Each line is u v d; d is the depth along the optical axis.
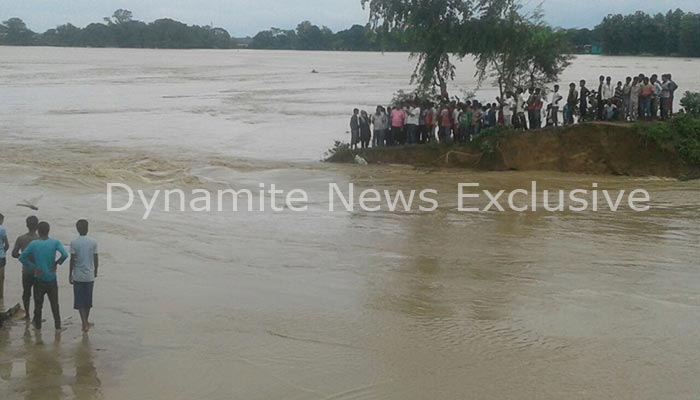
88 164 25.34
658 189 21.48
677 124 23.47
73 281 10.84
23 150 29.06
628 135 23.58
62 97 57.44
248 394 8.91
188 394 8.94
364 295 12.42
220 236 16.36
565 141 24.33
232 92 66.75
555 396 8.72
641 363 9.61
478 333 10.68
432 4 26.69
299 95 64.06
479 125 26.05
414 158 26.19
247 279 13.34
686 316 11.29
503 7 26.34
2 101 52.88
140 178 22.89
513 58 26.95
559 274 13.51
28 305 11.22
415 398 8.72
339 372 9.45
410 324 11.06
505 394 8.79
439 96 27.83
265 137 35.81
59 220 17.27
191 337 10.69
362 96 63.19
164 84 76.94
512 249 15.27
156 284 13.03
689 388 8.91
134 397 8.85
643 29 116.50
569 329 10.81
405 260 14.50
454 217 18.38
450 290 12.63
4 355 10.05
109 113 45.84
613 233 16.56
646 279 13.16
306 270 13.87
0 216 12.30
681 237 16.14
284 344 10.38
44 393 8.93
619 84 25.86
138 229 16.80
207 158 28.33
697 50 115.69
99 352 10.19
